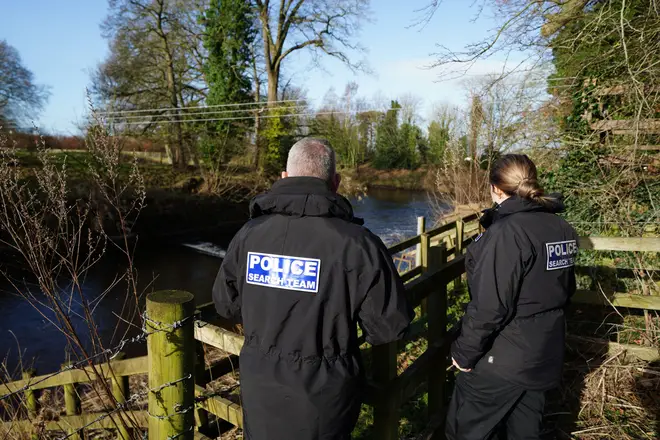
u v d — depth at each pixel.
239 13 25.77
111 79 25.08
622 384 3.16
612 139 5.93
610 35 5.77
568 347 3.52
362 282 1.56
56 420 3.59
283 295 1.59
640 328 3.58
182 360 1.94
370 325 1.60
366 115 45.25
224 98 26.25
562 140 6.29
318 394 1.54
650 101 5.29
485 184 11.12
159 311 1.89
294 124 27.52
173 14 25.73
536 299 1.96
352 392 1.61
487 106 9.50
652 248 3.35
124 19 24.62
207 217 22.97
